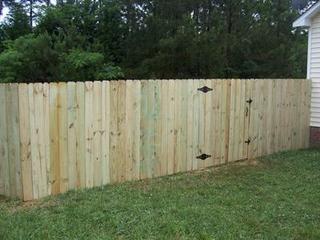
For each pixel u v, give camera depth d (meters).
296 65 17.08
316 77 9.81
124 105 6.26
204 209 5.12
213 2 14.73
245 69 15.24
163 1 13.66
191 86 7.11
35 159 5.41
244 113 8.12
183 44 12.82
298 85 9.37
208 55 13.14
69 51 12.90
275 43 15.70
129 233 4.35
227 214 4.99
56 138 5.58
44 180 5.51
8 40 13.96
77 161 5.82
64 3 15.90
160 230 4.45
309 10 9.80
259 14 16.06
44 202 5.32
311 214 5.11
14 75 12.27
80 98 5.77
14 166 5.40
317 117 9.75
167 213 4.92
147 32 13.62
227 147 7.86
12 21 15.81
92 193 5.66
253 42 15.34
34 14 16.47
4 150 5.52
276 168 7.55
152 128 6.64
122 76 13.11
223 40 14.01
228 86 7.73
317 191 6.08
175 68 13.23
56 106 5.55
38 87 5.36
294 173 7.16
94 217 4.73
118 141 6.25
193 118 7.21
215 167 7.57
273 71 15.65
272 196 5.79
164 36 13.45
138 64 13.97
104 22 14.66
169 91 6.80
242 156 8.19
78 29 14.48
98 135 6.01
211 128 7.53
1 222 4.57
